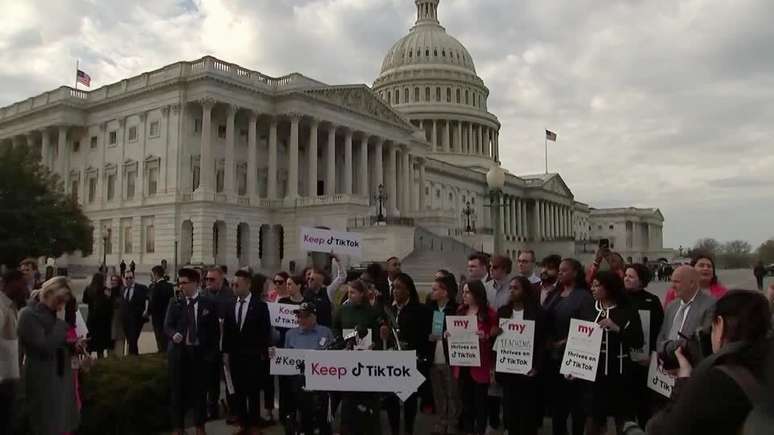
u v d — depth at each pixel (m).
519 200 171.12
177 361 14.32
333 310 17.53
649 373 11.76
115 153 88.44
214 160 83.56
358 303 13.63
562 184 188.12
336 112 92.81
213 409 16.72
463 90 166.62
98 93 91.88
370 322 13.45
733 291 5.82
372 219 84.31
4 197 63.50
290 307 16.45
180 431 14.30
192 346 14.31
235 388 14.62
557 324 13.15
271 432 15.27
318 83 92.75
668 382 11.25
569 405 13.47
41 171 69.31
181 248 79.00
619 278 12.20
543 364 12.99
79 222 70.38
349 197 81.62
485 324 13.54
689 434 5.00
